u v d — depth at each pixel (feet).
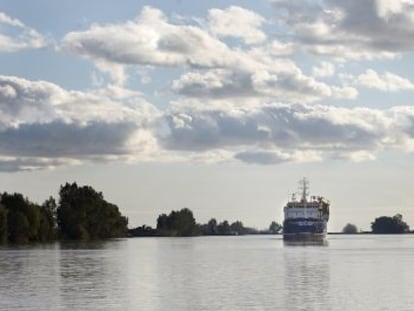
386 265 465.06
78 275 388.16
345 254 647.15
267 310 242.58
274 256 611.47
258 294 286.05
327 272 400.88
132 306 253.65
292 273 394.73
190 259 566.77
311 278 359.46
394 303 258.16
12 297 280.92
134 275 386.93
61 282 344.49
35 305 257.34
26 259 553.64
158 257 604.08
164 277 371.56
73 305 256.93
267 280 348.79
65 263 499.92
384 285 320.91
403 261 515.91
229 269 433.07
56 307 252.21
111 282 343.46
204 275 384.06
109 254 654.94
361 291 295.28
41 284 334.44
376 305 253.03
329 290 299.79
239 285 323.37
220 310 242.78
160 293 291.79
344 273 392.47
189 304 257.34
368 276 370.94
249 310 242.78
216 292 293.84
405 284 325.21
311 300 266.77
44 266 465.47
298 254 652.07
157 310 243.81
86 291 301.63
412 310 242.17
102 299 272.92
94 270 428.15
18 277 375.25
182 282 341.21
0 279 362.74
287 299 269.85
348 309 244.42
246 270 422.41
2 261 524.11
